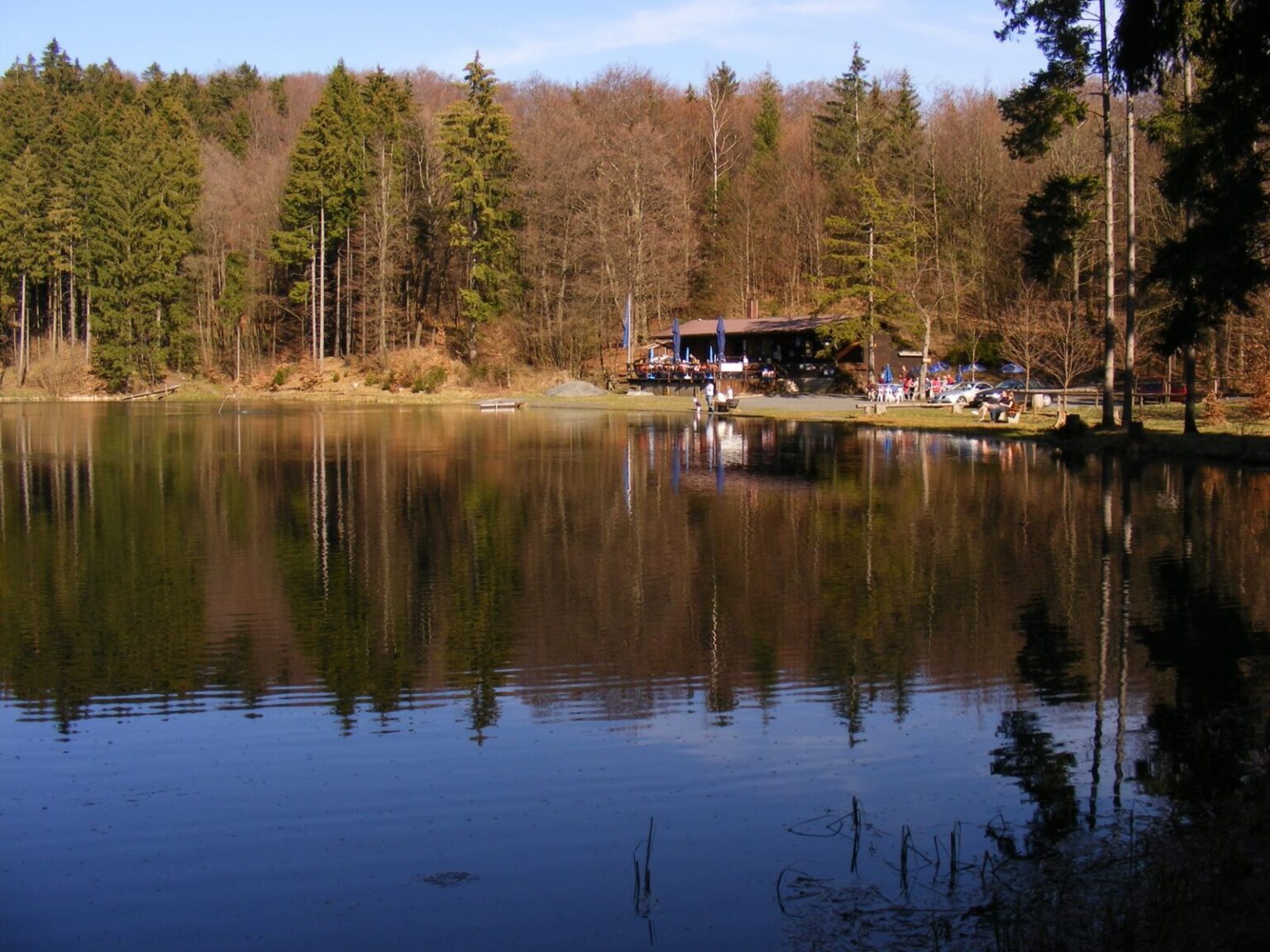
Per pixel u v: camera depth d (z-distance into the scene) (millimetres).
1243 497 24016
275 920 7062
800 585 16375
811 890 7219
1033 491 25656
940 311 73250
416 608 15289
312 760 9742
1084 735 9930
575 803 8719
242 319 89625
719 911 6988
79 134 86688
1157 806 8297
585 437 44469
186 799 8930
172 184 85125
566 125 83750
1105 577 16406
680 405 66125
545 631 14023
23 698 11602
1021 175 70625
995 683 11547
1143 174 56156
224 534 21453
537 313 82062
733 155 108062
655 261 82438
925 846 7801
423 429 49750
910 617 14312
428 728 10531
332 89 86312
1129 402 34781
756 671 12180
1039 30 33812
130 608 15469
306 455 37406
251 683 12055
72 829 8406
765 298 91500
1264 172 21516
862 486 27516
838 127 94062
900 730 10219
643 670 12266
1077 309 47594
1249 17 14922
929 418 50625
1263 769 8961
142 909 7219
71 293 82938
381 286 83062
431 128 93875
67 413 62656
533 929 6863
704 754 9711
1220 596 15086
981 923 6695
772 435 44969
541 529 21688
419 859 7832
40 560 18891
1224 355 50031
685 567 17875
